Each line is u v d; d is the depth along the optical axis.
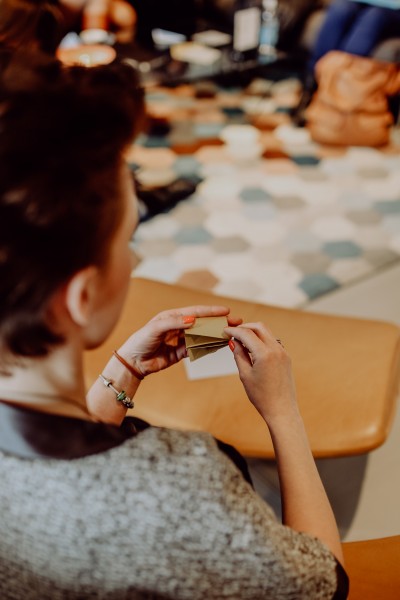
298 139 4.28
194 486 0.50
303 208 3.49
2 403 0.51
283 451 0.76
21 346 0.51
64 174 0.45
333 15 4.00
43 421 0.50
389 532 1.85
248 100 4.89
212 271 2.98
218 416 1.52
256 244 3.18
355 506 1.92
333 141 4.16
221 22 4.94
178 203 3.50
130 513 0.48
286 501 0.71
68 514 0.49
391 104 4.34
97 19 3.85
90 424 0.51
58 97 0.47
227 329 0.84
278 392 0.80
